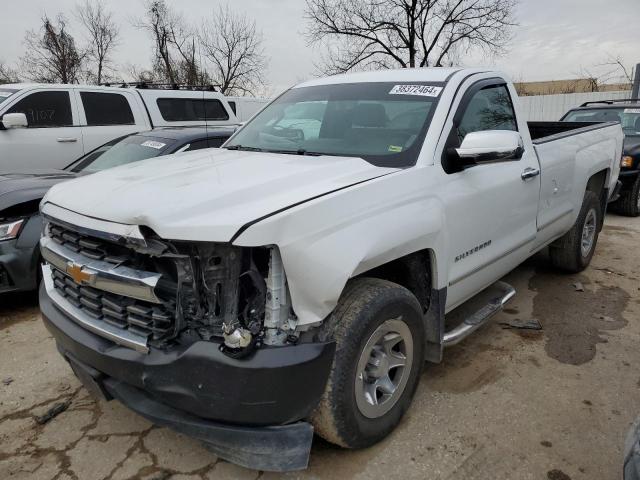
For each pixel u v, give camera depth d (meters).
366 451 2.75
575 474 2.58
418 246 2.73
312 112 3.69
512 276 5.49
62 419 3.07
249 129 4.00
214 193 2.33
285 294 2.20
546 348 3.90
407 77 3.63
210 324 2.20
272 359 2.13
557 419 3.02
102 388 2.55
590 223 5.46
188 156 3.50
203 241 2.09
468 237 3.21
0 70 32.19
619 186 6.23
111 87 8.88
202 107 9.79
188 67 29.47
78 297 2.59
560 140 4.59
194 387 2.16
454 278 3.14
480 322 3.46
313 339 2.33
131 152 5.89
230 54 30.75
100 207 2.37
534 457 2.70
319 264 2.21
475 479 2.55
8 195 4.47
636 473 1.88
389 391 2.72
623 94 18.84
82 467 2.67
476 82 3.57
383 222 2.52
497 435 2.88
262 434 2.22
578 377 3.48
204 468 2.66
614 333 4.15
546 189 4.21
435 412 3.09
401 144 3.08
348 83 3.85
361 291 2.52
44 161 7.93
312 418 2.46
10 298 5.08
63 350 2.76
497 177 3.48
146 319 2.30
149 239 2.19
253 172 2.73
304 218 2.21
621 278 5.44
